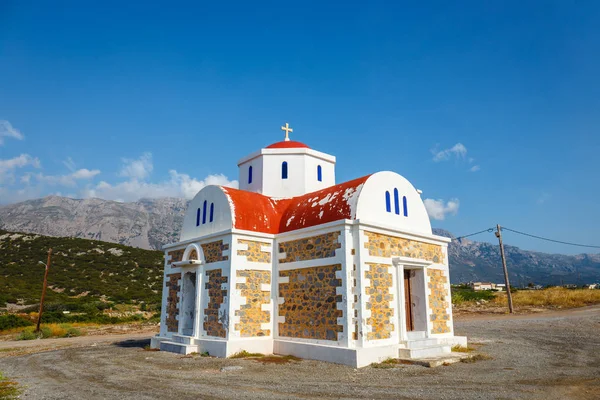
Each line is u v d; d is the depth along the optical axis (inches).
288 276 659.4
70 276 2593.5
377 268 590.9
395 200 678.5
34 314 1626.5
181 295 776.3
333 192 677.9
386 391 382.0
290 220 701.3
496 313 1333.7
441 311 700.0
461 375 454.9
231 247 653.3
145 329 1358.3
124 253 3373.5
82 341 1034.1
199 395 377.1
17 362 667.4
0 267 2625.5
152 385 430.6
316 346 578.6
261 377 463.8
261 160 879.1
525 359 555.2
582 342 703.7
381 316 578.6
